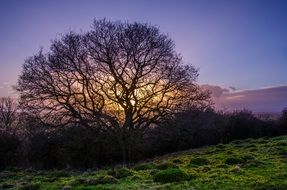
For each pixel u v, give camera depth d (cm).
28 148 4603
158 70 4381
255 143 3841
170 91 4384
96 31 4344
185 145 5016
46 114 4269
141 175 2205
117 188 1861
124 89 4269
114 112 4509
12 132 5025
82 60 4250
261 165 2291
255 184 1783
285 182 1770
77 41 4306
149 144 4538
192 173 2105
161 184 1914
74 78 4297
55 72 4256
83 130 4278
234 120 5634
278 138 4128
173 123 4412
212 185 1814
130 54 4278
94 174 2650
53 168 4197
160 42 4394
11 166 4453
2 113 6266
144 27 4378
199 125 4856
